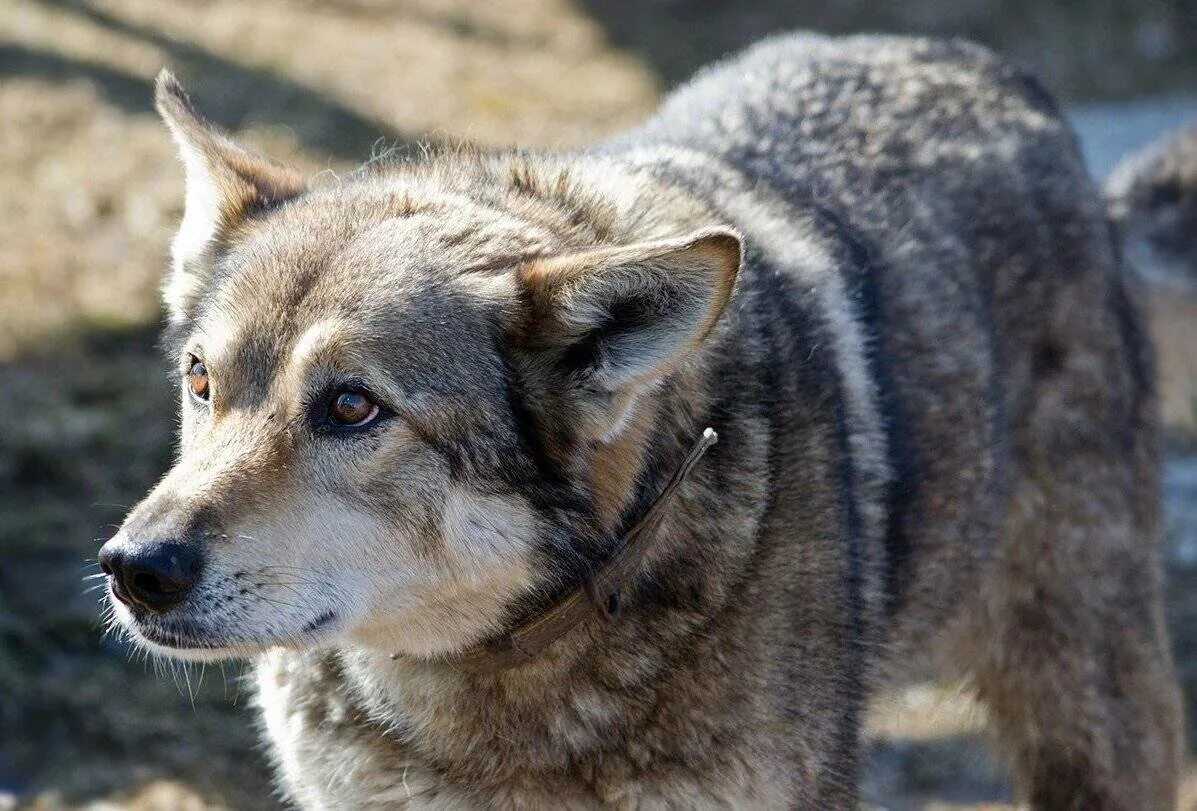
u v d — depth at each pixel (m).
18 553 10.34
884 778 9.37
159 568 5.40
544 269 5.63
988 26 22.36
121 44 18.89
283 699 6.43
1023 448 7.71
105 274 13.57
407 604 5.81
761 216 6.79
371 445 5.66
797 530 6.16
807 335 6.50
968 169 7.64
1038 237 7.72
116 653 9.68
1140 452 8.07
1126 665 7.85
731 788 6.04
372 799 6.28
